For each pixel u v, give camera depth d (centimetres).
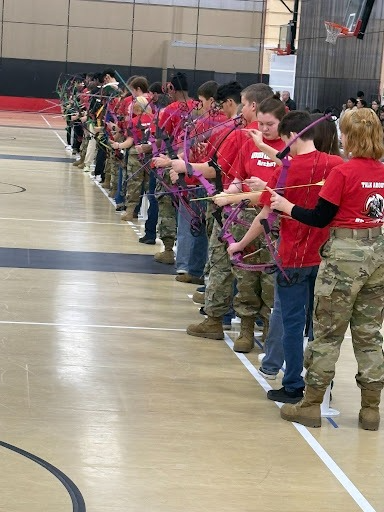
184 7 4394
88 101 1939
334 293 563
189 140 809
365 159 555
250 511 464
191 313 862
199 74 4378
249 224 663
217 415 597
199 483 492
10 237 1191
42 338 744
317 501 480
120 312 848
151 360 706
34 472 492
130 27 4441
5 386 623
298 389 626
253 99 709
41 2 4369
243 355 738
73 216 1411
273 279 721
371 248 557
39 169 2031
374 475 518
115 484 484
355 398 657
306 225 589
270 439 562
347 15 2155
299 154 596
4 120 3750
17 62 4381
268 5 4347
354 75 2731
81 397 611
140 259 1108
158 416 587
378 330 585
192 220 810
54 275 986
